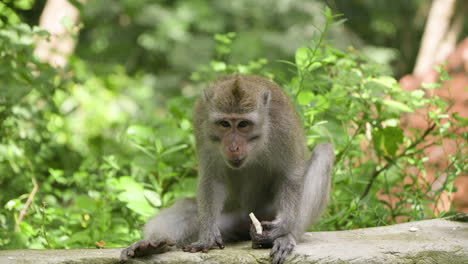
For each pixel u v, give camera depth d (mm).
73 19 22203
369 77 14031
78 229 13062
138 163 13539
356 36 33031
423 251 9328
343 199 13398
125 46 31391
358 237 10305
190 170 14359
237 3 30828
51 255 8969
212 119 10164
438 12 29609
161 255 9219
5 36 13961
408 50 35625
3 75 14133
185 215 10758
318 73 14898
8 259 8695
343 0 34719
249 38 28922
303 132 11250
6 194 14078
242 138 10102
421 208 13000
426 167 15602
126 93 23891
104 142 17875
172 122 14992
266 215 11430
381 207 13086
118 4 30812
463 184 15445
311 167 10453
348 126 14375
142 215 12680
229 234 10969
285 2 30438
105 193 13297
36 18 23562
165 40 30234
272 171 10719
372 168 14086
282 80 14477
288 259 9312
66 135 17125
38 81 14375
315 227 12398
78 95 19125
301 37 29516
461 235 10109
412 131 14297
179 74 30078
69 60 16516
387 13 35125
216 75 16344
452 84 18047
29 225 12391
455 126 14984
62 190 16094
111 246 11812
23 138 14828
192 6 30672
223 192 10641
